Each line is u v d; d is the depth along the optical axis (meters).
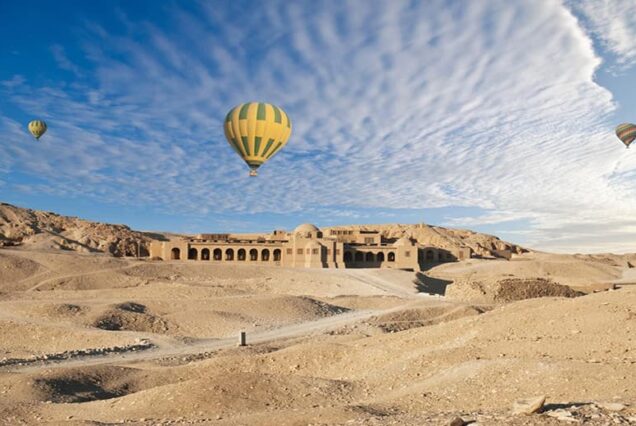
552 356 22.33
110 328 48.56
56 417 20.61
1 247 109.12
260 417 16.61
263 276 90.12
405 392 20.38
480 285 63.28
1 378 26.30
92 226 139.88
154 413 19.61
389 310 56.72
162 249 110.50
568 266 118.44
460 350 24.69
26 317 50.22
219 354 37.75
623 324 24.56
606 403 13.31
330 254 106.06
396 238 143.00
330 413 16.38
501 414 12.98
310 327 50.56
